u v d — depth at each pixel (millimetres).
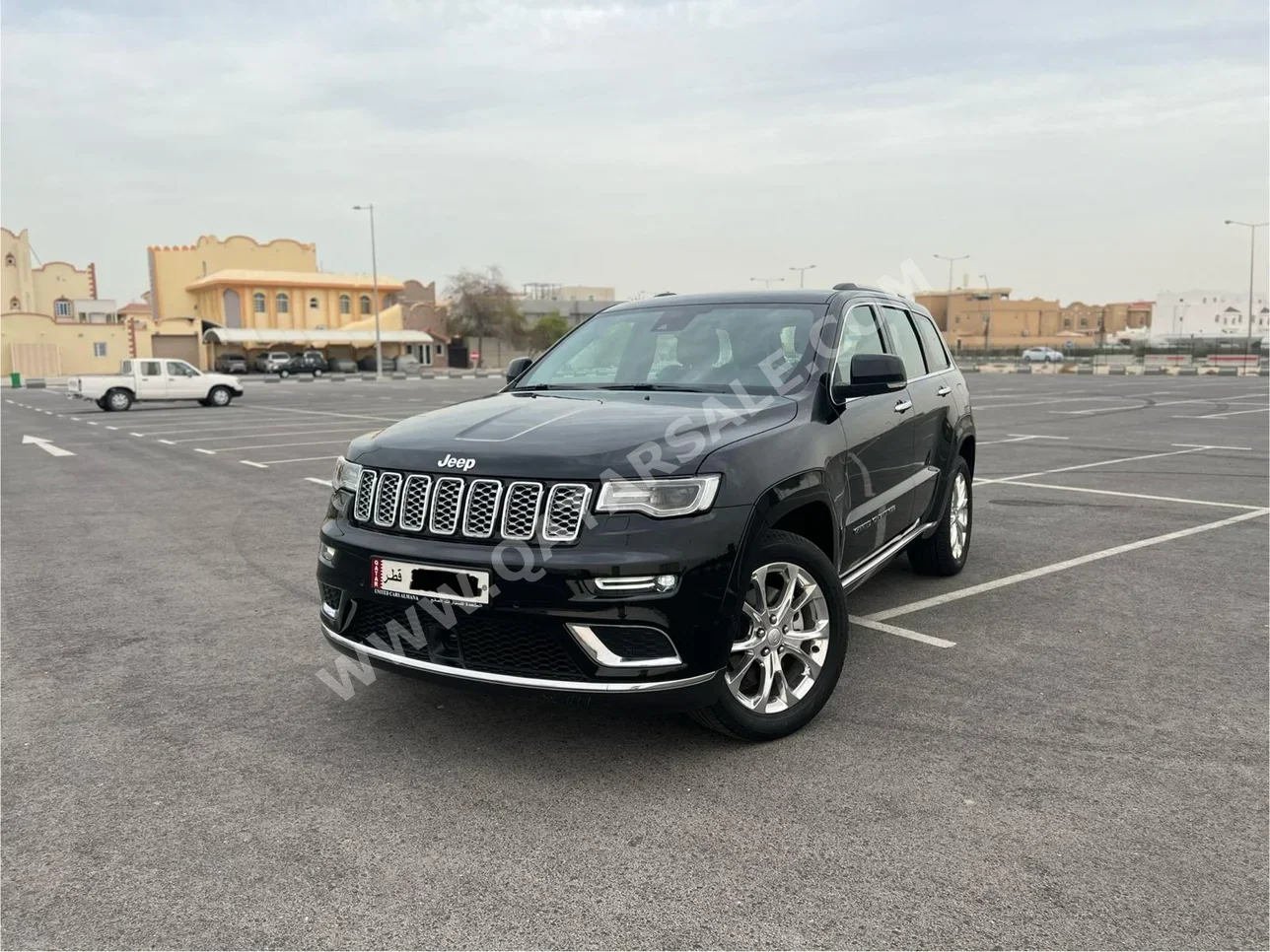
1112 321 114625
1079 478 10242
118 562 6641
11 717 3787
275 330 72000
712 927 2363
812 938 2314
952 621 4961
